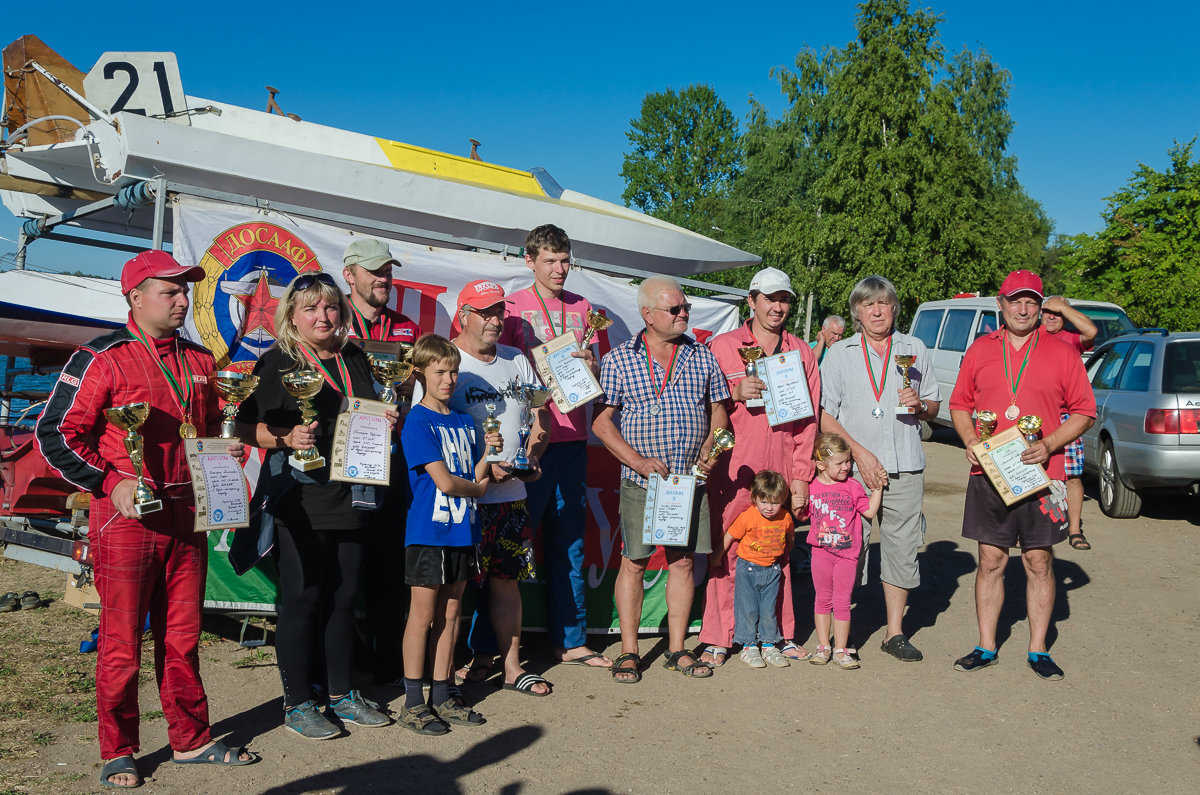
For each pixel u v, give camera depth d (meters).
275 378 3.88
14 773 3.48
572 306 5.23
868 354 5.24
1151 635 5.66
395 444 4.48
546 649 5.38
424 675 4.78
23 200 7.23
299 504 3.88
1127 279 22.23
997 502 4.93
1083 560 7.55
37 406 5.74
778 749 3.97
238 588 4.94
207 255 4.77
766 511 4.89
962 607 6.32
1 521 5.58
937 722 4.30
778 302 5.11
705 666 4.95
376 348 4.35
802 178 41.56
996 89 41.41
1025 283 4.86
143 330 3.51
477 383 4.45
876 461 5.12
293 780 3.52
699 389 4.90
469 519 4.11
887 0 32.47
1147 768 3.82
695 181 58.03
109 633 3.41
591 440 5.57
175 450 3.52
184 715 3.62
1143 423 8.57
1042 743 4.07
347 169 6.66
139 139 5.89
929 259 30.97
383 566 4.59
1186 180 22.14
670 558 5.02
